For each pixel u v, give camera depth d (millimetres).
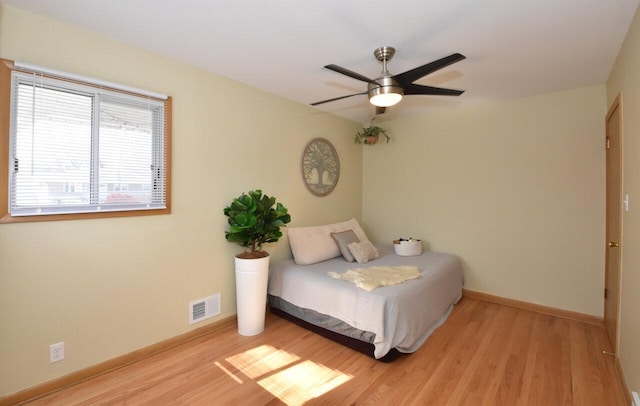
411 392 1882
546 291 3139
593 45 2113
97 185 2025
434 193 3885
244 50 2246
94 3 1687
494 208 3439
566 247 3025
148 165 2275
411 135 4078
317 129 3766
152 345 2309
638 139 1730
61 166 1883
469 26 1894
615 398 1834
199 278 2600
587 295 2920
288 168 3387
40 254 1814
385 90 2082
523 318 3008
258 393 1878
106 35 2033
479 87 2941
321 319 2572
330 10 1749
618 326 2180
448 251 3785
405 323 2240
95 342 2033
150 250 2293
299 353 2342
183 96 2457
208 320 2670
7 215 1693
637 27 1708
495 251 3443
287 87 3014
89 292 2002
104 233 2061
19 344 1756
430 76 2676
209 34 2025
